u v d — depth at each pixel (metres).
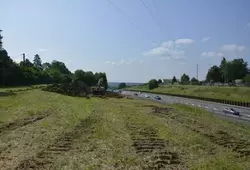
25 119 30.61
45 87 81.69
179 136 24.55
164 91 146.50
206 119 40.88
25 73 111.62
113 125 29.53
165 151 18.92
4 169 14.34
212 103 79.44
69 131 24.88
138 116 38.53
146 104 62.31
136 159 16.80
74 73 153.12
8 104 43.38
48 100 54.06
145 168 15.19
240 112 59.06
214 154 18.86
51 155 17.27
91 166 15.14
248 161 17.47
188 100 90.50
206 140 23.44
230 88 110.62
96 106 49.62
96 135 23.75
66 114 36.53
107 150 18.86
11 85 99.94
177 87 149.38
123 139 22.56
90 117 34.94
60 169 14.62
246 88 105.88
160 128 28.77
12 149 18.42
